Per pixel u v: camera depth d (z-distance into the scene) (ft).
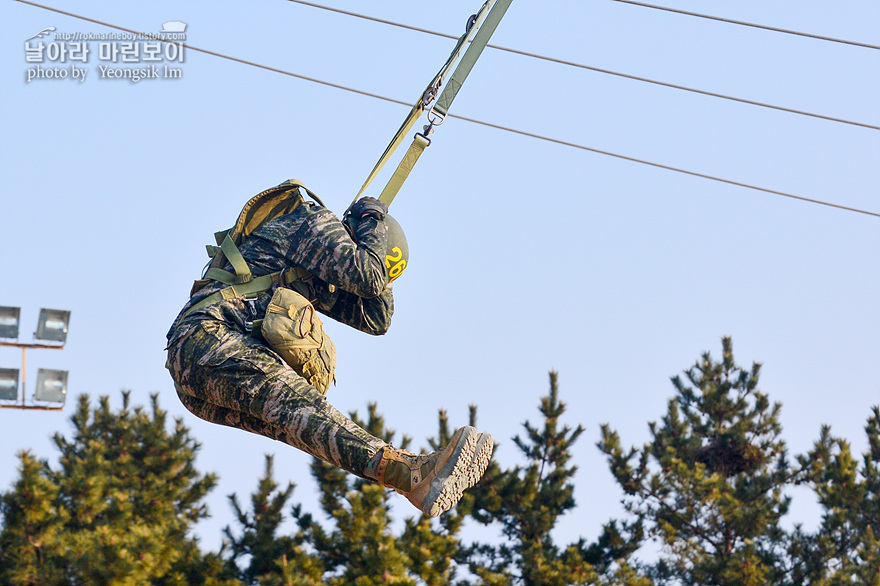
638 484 156.46
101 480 130.00
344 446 29.27
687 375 181.47
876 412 167.02
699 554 151.02
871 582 138.92
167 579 121.80
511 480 147.02
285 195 32.83
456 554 144.15
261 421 31.53
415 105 35.19
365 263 30.96
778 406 173.47
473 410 146.30
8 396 128.67
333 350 32.01
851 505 152.25
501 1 36.01
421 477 29.25
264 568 128.98
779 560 149.89
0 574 114.52
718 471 168.45
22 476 120.47
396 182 34.60
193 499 155.53
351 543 125.70
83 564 111.96
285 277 31.76
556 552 146.00
